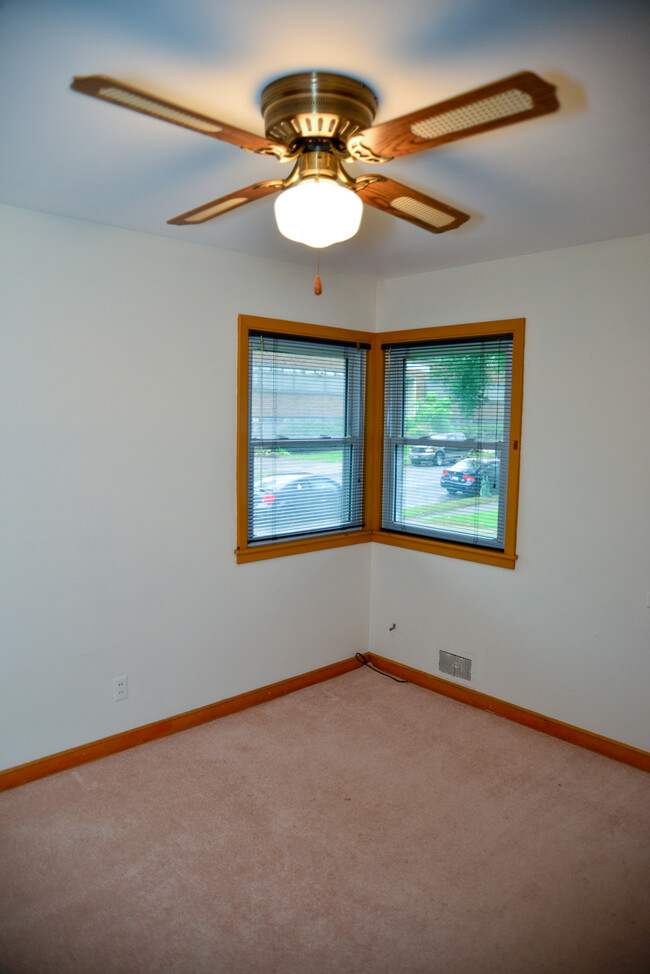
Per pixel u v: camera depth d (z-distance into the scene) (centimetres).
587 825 248
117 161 195
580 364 296
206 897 209
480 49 132
